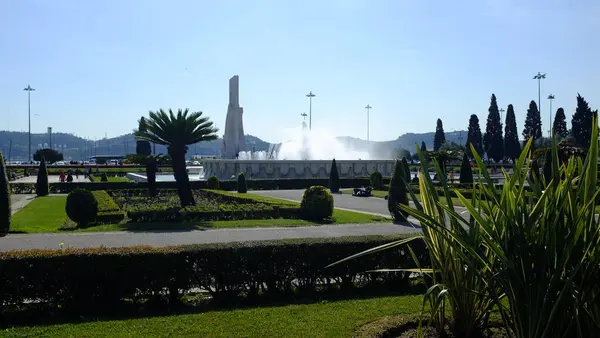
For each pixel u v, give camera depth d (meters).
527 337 5.30
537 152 25.69
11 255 8.73
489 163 77.00
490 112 76.50
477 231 5.98
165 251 9.16
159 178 56.22
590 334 5.29
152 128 28.05
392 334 6.97
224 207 23.95
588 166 5.12
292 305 8.69
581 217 5.03
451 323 6.71
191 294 9.82
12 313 8.62
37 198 35.62
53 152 97.75
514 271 5.20
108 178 58.44
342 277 9.91
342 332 7.09
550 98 69.81
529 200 5.63
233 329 7.27
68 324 7.77
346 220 22.53
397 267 10.09
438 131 90.56
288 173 51.81
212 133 29.11
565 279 5.18
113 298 8.96
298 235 18.14
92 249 9.20
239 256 9.36
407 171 39.81
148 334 7.07
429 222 5.87
